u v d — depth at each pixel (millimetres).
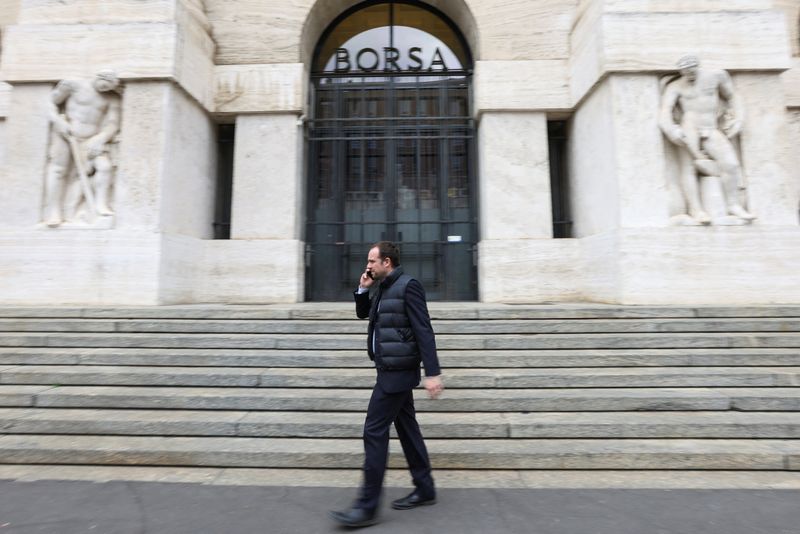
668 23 6633
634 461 3371
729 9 6711
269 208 7957
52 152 6805
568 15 8094
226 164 8578
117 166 6812
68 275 6578
